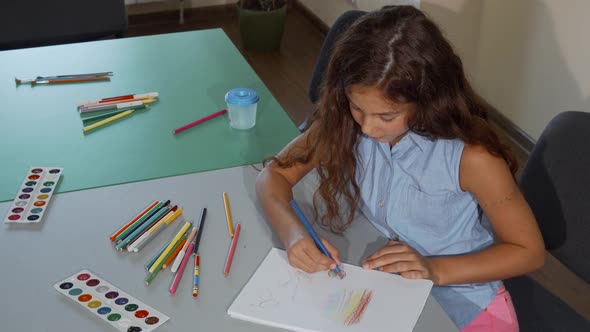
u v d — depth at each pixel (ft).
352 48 3.67
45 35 7.59
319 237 3.88
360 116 3.80
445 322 3.48
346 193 4.28
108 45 6.21
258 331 3.38
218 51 6.18
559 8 8.17
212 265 3.78
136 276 3.70
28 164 4.55
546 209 4.65
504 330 4.24
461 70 3.93
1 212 4.12
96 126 4.98
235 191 4.37
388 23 3.63
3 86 5.50
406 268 3.72
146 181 4.43
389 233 4.28
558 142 4.58
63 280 3.65
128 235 3.93
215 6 13.34
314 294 3.59
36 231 3.99
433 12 9.16
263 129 5.05
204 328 3.39
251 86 5.60
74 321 3.40
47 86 5.51
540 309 4.76
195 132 4.97
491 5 9.18
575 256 4.57
